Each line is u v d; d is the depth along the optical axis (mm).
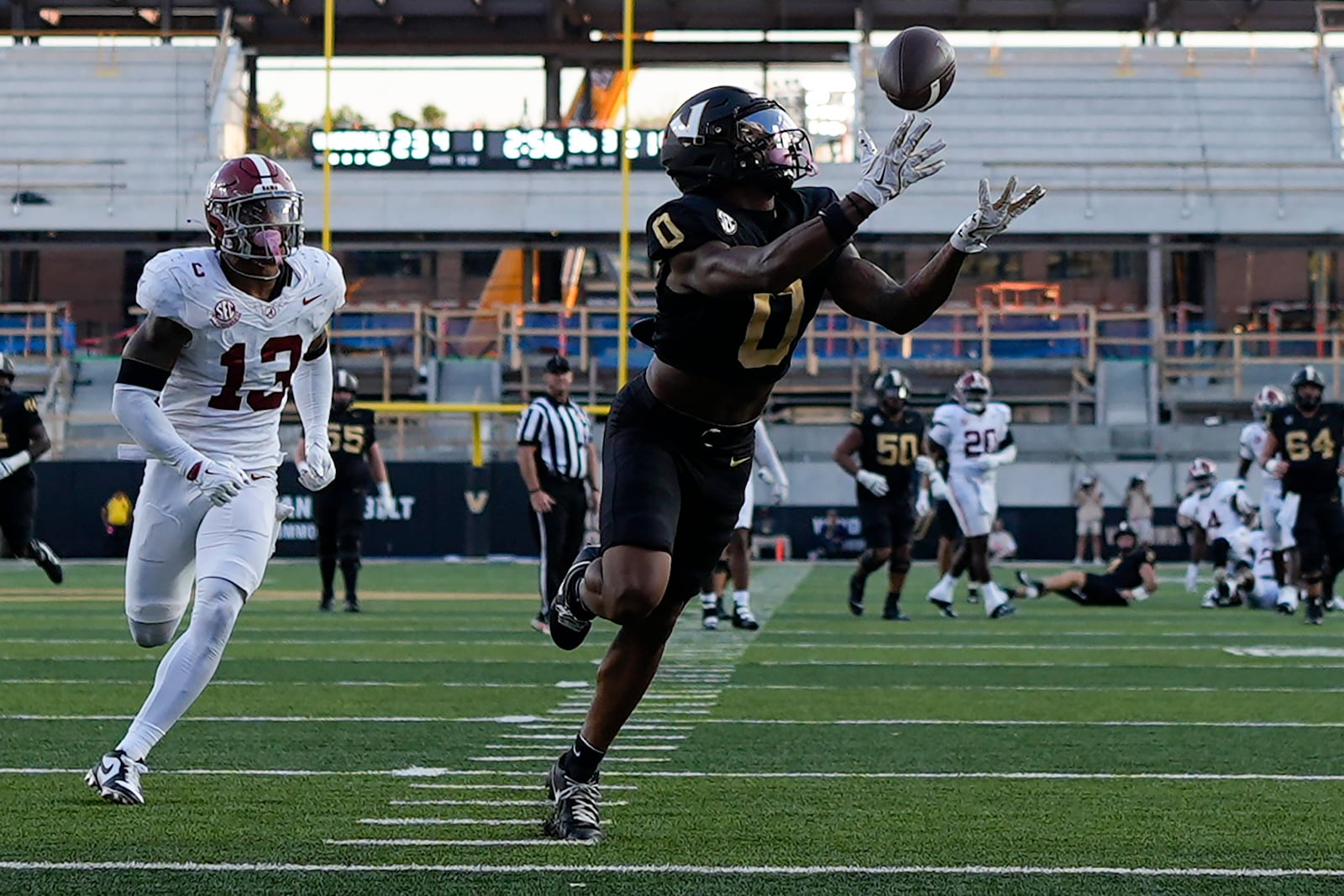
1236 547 40594
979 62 81750
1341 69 82688
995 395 72875
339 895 9664
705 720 18094
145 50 81375
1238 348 71125
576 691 20828
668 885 9930
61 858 10688
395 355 74625
